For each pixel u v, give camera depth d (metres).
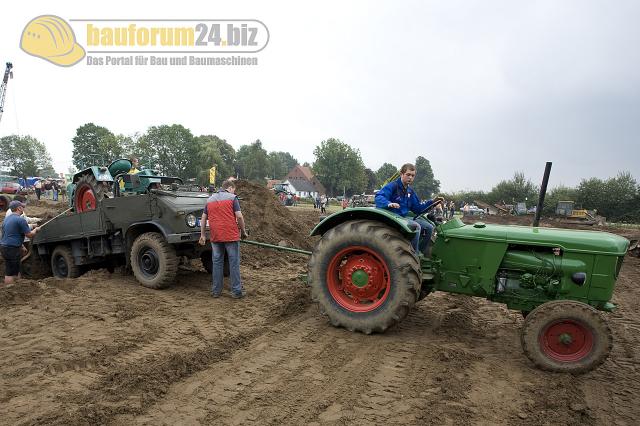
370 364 4.02
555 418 3.17
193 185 7.79
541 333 4.06
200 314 5.33
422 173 98.12
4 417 2.89
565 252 4.42
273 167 107.94
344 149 83.06
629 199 42.88
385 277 4.82
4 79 31.91
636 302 7.19
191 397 3.31
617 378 4.06
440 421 3.08
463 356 4.25
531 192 54.09
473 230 4.79
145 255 6.54
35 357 3.85
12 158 94.25
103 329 4.61
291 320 5.25
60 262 7.99
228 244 6.07
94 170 7.81
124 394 3.26
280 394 3.40
